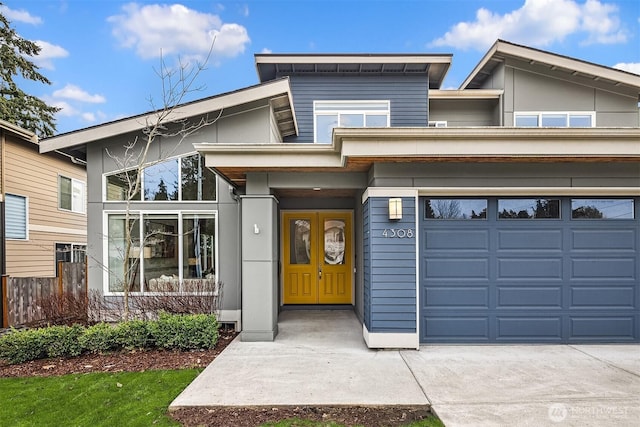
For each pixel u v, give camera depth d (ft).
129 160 23.47
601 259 18.56
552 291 18.53
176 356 17.08
